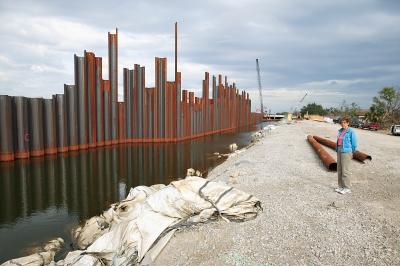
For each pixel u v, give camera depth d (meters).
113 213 11.59
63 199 18.02
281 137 37.53
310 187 12.18
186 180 9.84
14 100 29.16
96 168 27.47
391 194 10.58
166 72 47.00
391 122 65.81
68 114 35.44
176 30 49.03
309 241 7.23
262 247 7.15
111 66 42.44
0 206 16.72
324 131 46.97
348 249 6.69
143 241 7.81
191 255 7.23
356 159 17.97
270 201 10.48
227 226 8.36
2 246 11.67
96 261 7.65
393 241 6.85
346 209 9.18
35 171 25.62
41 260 9.53
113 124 43.16
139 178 23.62
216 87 72.44
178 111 49.09
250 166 18.03
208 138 57.75
